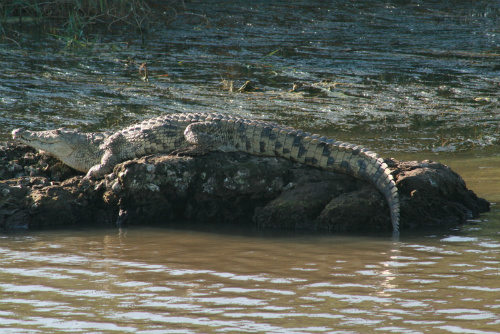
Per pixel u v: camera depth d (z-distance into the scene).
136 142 29.67
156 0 81.06
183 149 29.05
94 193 28.55
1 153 31.34
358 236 25.67
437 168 29.44
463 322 16.50
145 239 25.16
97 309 17.48
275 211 27.23
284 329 16.12
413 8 87.94
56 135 30.03
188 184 28.06
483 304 17.70
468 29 75.69
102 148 29.97
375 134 43.09
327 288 19.08
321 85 53.62
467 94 52.09
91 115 45.31
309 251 23.28
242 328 16.20
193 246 24.05
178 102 48.41
